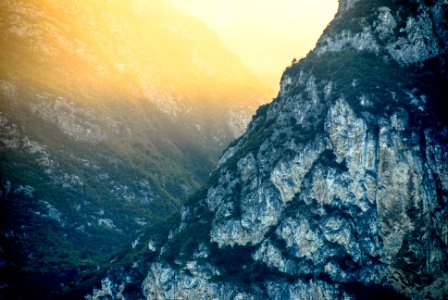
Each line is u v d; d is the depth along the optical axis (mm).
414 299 197000
